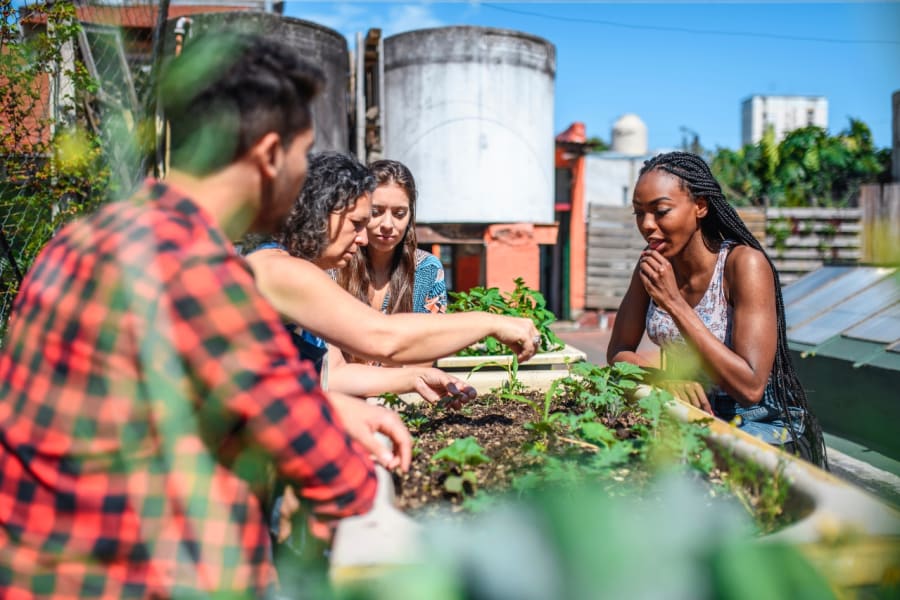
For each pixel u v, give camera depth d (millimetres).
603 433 1554
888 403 4082
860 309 4953
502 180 11188
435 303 3184
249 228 1322
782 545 668
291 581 1279
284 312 1638
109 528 1101
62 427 1091
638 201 2320
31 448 1111
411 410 2162
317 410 1146
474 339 1683
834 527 1023
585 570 600
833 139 16344
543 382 2479
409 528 1069
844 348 4559
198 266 1068
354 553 981
